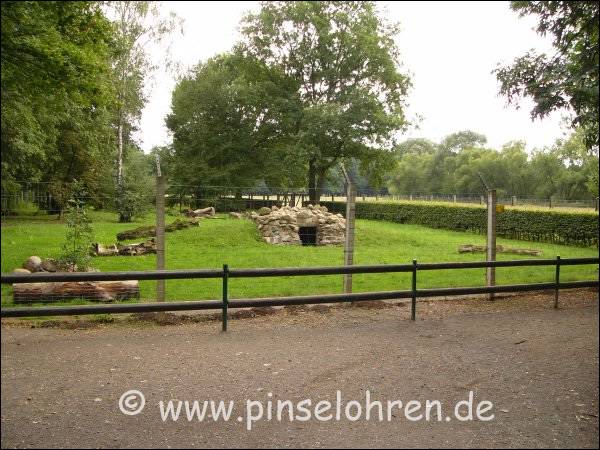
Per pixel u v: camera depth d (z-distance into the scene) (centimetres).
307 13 3972
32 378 571
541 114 1221
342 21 4019
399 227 3309
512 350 712
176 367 616
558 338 777
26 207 2017
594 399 541
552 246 2452
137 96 3241
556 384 584
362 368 626
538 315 940
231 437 447
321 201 3841
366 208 3916
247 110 4297
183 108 4250
